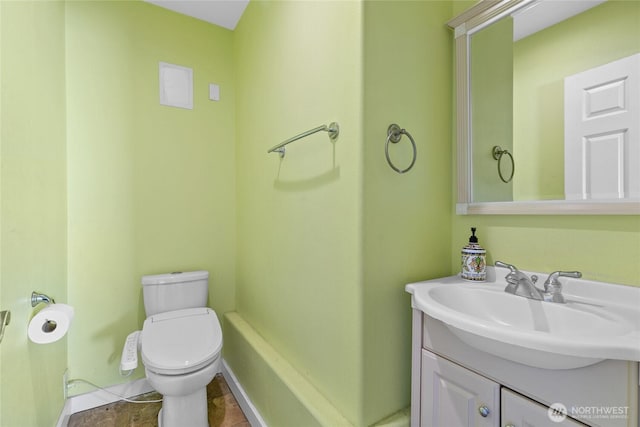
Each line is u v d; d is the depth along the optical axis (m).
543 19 0.94
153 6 1.79
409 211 1.04
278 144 1.41
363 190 0.91
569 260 0.87
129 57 1.71
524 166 0.98
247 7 1.81
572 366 0.58
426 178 1.09
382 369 0.96
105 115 1.64
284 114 1.36
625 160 0.77
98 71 1.62
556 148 0.91
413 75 1.05
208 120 1.97
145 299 1.65
